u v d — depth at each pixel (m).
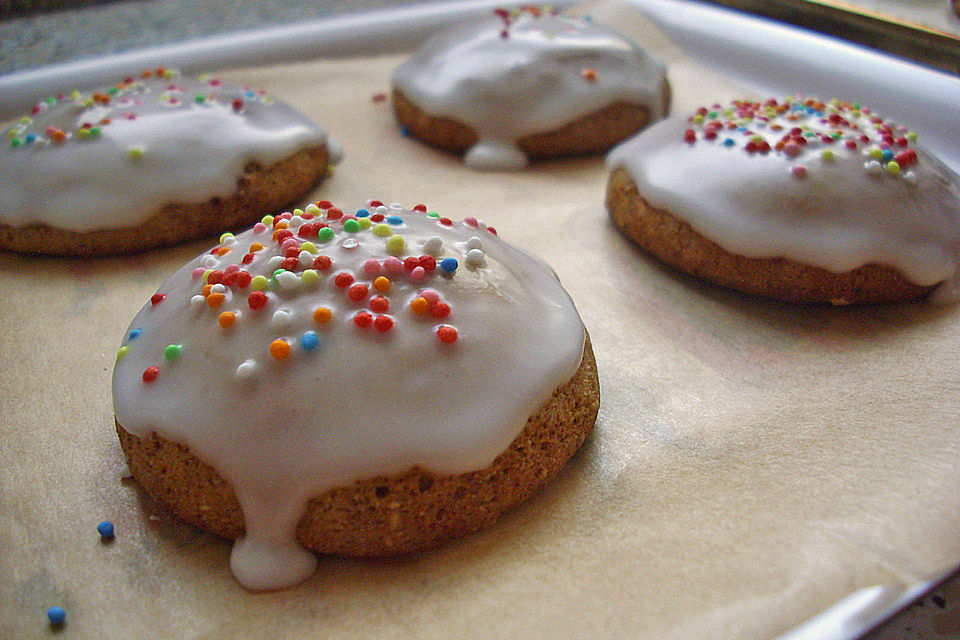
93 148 0.22
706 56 0.29
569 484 0.16
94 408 0.18
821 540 0.14
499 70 0.26
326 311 0.15
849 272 0.19
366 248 0.16
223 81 0.28
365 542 0.15
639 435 0.17
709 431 0.17
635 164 0.22
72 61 0.27
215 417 0.15
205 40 0.29
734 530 0.15
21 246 0.22
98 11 0.28
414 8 0.32
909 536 0.14
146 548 0.15
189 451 0.15
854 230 0.19
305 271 0.15
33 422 0.17
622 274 0.21
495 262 0.16
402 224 0.17
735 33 0.28
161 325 0.16
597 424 0.17
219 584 0.15
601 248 0.22
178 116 0.23
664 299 0.20
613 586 0.14
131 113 0.23
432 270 0.16
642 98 0.27
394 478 0.15
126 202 0.22
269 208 0.23
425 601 0.14
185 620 0.14
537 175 0.26
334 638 0.14
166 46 0.28
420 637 0.14
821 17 0.26
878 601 0.13
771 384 0.18
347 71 0.31
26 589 0.14
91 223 0.22
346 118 0.29
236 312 0.15
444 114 0.27
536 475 0.16
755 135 0.21
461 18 0.32
